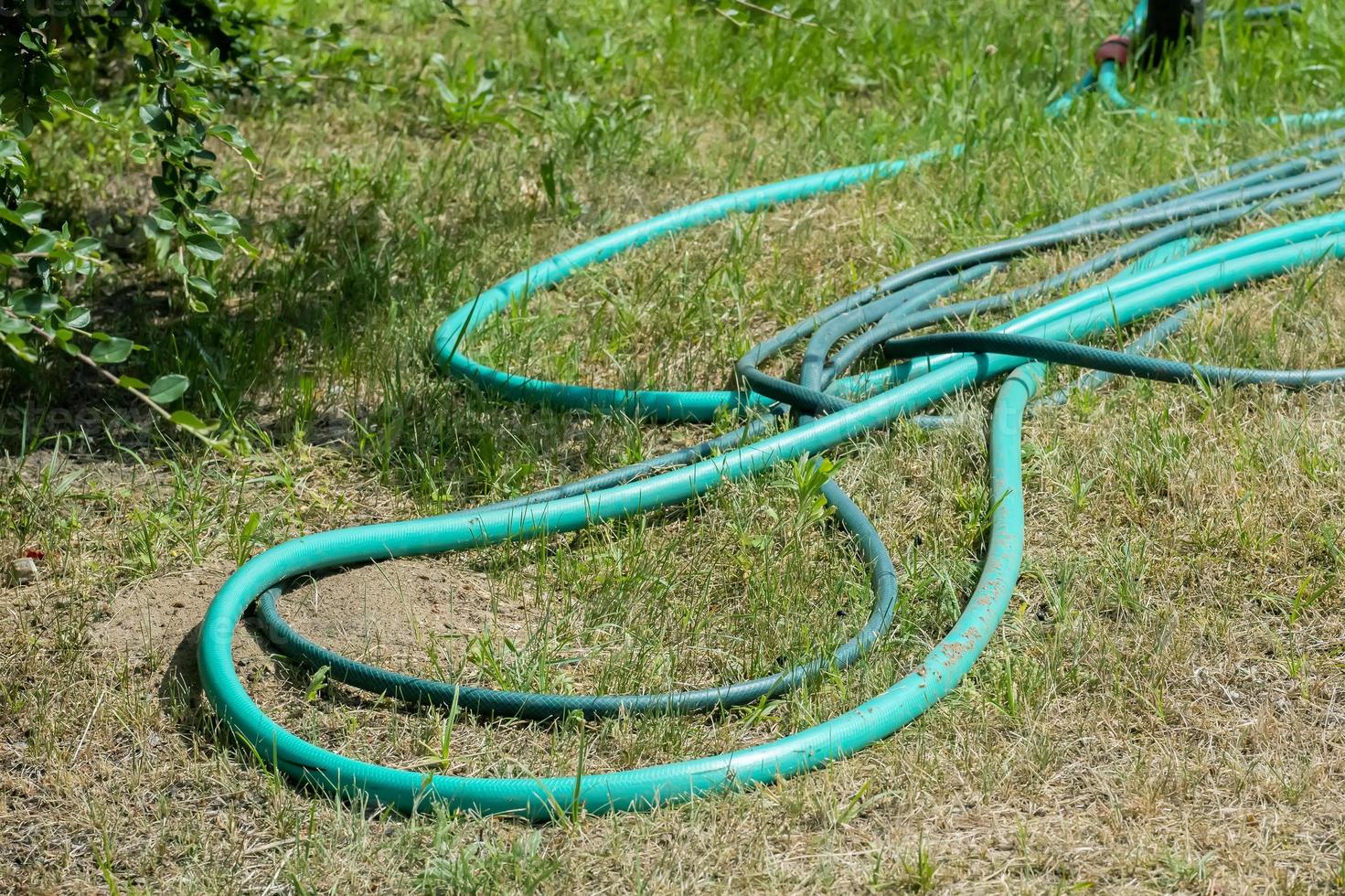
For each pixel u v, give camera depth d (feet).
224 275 16.38
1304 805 9.48
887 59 22.67
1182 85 20.90
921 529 12.41
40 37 10.48
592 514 12.38
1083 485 12.73
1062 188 18.06
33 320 8.75
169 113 11.41
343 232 17.67
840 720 9.99
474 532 12.22
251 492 13.10
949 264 16.14
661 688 10.75
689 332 15.55
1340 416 13.50
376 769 9.68
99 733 10.37
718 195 18.98
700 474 12.71
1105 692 10.55
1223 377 13.70
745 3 14.11
